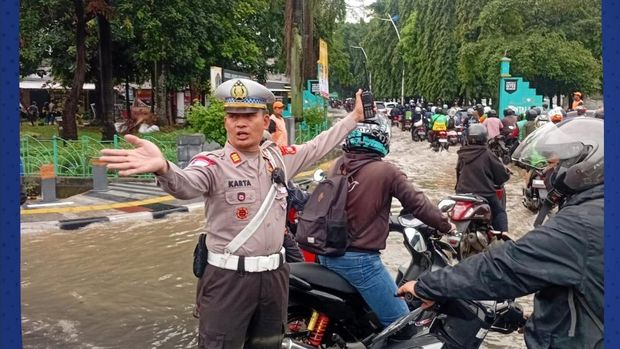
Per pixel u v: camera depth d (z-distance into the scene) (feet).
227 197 9.29
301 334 11.90
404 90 168.66
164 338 15.75
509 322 11.35
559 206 8.02
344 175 11.45
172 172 8.56
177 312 17.67
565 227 6.63
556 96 112.06
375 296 11.33
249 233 9.32
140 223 30.27
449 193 37.60
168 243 25.98
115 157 8.16
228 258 9.33
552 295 6.93
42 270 21.89
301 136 59.93
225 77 56.34
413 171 49.93
